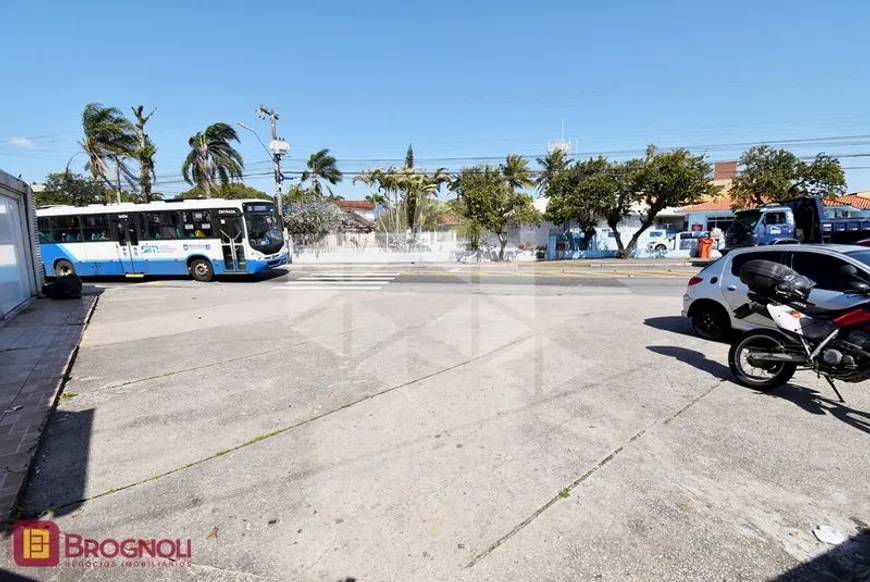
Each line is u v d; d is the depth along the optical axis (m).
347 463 3.34
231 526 2.67
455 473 3.18
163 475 3.22
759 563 2.33
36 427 3.92
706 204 35.06
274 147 25.75
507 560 2.37
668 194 23.78
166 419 4.14
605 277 16.16
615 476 3.11
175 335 7.33
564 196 26.03
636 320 8.18
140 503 2.91
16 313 9.26
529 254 27.64
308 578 2.27
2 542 2.56
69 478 3.20
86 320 8.48
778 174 24.28
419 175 30.58
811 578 2.23
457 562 2.35
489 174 27.16
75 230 15.88
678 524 2.62
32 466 3.33
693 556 2.38
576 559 2.37
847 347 3.98
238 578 2.29
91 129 25.70
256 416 4.18
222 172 31.08
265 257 15.38
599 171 25.80
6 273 9.43
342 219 30.94
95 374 5.43
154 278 16.84
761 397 4.47
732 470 3.18
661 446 3.52
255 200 15.49
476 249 27.09
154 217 15.40
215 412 4.29
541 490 2.96
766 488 2.96
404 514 2.75
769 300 4.51
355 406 4.37
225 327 7.89
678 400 4.41
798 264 5.75
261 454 3.49
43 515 2.79
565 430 3.80
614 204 25.27
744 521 2.65
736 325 6.34
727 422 3.92
